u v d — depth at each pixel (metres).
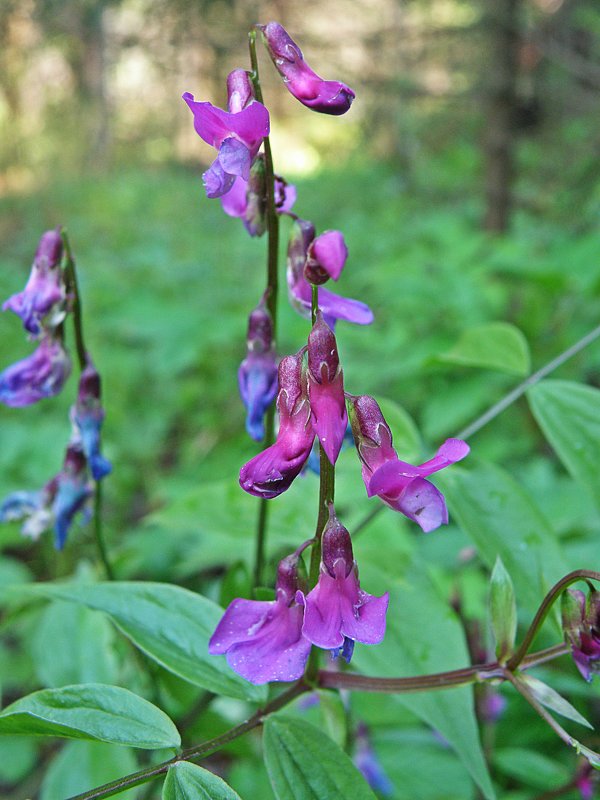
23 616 0.18
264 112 0.10
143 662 0.16
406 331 0.35
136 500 0.34
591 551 0.20
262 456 0.09
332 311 0.12
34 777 0.21
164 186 0.99
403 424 0.16
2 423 0.31
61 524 0.15
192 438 0.37
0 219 0.84
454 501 0.14
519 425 0.31
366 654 0.13
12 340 0.41
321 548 0.10
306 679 0.12
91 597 0.12
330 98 0.11
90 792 0.10
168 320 0.39
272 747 0.11
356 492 0.17
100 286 0.48
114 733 0.10
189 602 0.12
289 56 0.11
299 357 0.09
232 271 0.56
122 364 0.38
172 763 0.10
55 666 0.17
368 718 0.18
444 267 0.36
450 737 0.12
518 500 0.14
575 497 0.24
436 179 0.80
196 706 0.16
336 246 0.09
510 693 0.19
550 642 0.19
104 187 0.94
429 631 0.13
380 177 0.92
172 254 0.64
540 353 0.33
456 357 0.16
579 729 0.19
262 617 0.10
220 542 0.22
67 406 0.34
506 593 0.11
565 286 0.33
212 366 0.41
